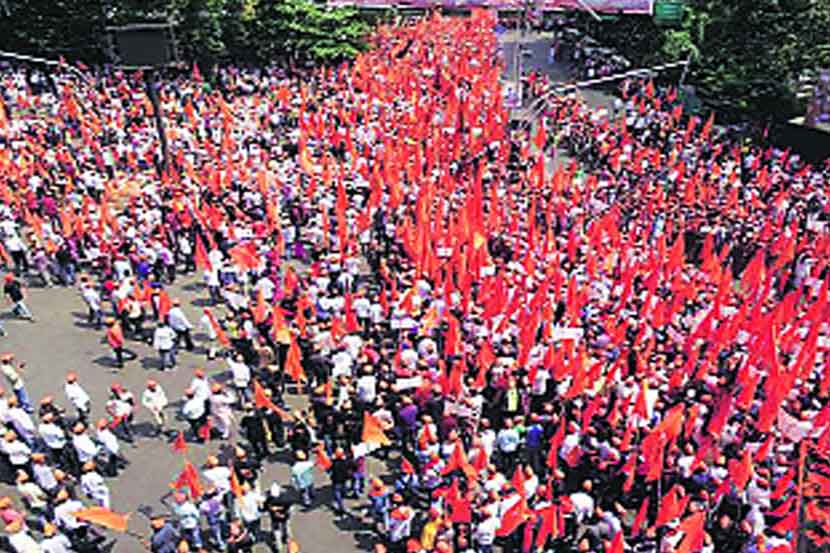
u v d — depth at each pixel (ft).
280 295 80.28
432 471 55.47
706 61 156.46
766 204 105.40
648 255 85.46
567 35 210.79
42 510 56.29
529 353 66.18
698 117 145.18
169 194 101.40
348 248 90.43
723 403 56.70
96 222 93.25
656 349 70.38
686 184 104.53
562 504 52.11
